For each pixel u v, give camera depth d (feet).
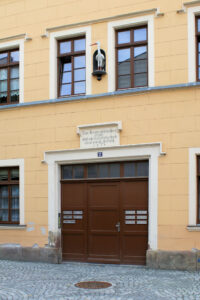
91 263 39.32
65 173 41.57
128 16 39.17
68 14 42.11
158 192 36.45
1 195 44.45
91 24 40.83
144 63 38.91
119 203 38.73
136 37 39.40
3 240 43.01
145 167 38.01
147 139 37.35
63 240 40.88
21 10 44.62
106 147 38.83
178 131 36.22
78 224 40.34
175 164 36.04
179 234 35.37
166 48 37.40
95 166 40.19
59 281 30.83
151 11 38.17
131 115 38.22
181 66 36.68
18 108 43.75
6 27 45.29
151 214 36.52
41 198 41.63
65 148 40.98
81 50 41.86
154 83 37.58
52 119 41.88
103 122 39.37
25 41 44.09
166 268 35.58
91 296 26.09
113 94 38.91
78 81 41.83
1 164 44.09
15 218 43.45
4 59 45.93
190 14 36.73
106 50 39.96
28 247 41.68
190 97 36.09
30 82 43.47
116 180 38.96
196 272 33.96
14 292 27.25
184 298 25.32
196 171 35.42
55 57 42.65
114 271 35.04
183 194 35.53
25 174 42.70
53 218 40.78
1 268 37.09
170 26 37.40
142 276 32.50
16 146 43.52
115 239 38.63
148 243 36.55
